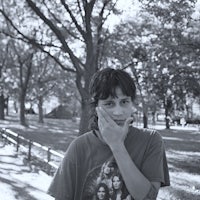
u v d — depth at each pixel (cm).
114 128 188
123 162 188
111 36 2227
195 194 983
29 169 1239
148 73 1852
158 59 1759
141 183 188
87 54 1881
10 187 960
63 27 2050
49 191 213
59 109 8019
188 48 1698
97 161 207
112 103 200
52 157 1509
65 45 1847
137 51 2136
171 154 2027
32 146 1839
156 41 1828
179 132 4434
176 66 1728
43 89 4941
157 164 205
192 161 1725
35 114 8662
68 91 5238
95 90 201
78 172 209
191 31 1727
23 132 3100
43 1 2111
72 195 211
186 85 1730
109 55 2309
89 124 213
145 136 210
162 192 985
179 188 1055
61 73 4362
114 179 202
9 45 4012
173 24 1772
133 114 207
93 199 204
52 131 3441
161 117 8406
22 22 2348
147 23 2086
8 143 1956
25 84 4141
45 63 4534
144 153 207
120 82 197
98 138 210
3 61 4491
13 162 1381
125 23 2194
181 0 1655
